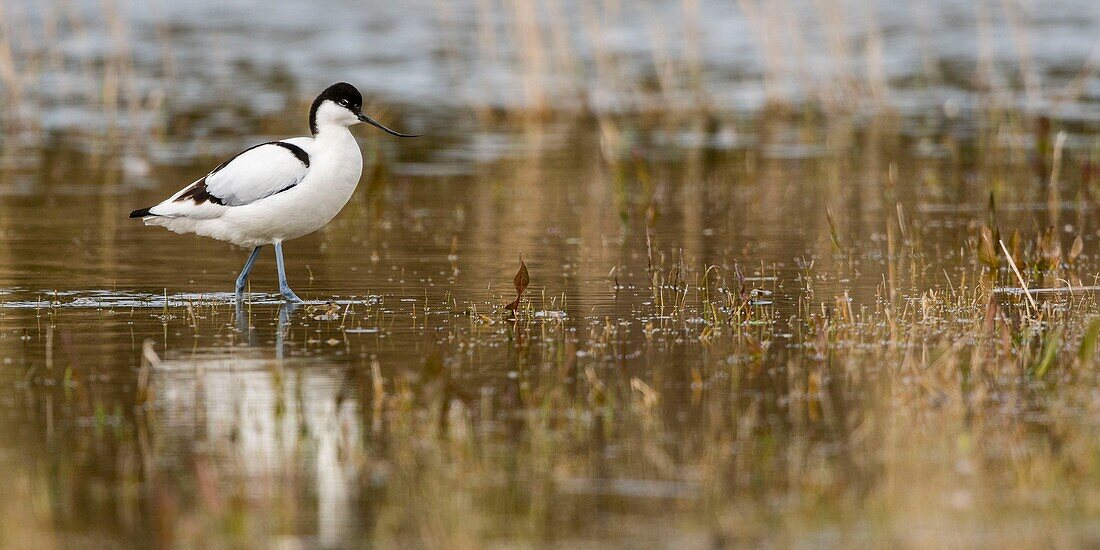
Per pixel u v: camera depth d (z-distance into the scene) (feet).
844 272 44.86
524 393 30.12
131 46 110.52
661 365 32.55
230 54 108.06
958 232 51.93
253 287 43.50
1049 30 116.78
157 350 34.35
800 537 22.00
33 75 92.17
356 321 37.96
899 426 27.37
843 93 89.25
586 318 38.11
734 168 69.15
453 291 42.34
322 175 41.27
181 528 22.57
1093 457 25.27
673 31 119.03
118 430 27.37
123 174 67.56
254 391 30.22
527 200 61.05
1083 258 46.57
